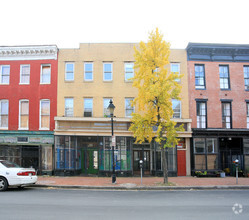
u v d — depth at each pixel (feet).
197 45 64.39
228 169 64.54
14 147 62.28
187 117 63.72
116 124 62.28
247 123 65.57
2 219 22.07
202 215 24.00
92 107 63.52
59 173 60.44
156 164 61.46
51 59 64.69
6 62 65.26
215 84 65.87
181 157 63.16
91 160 63.16
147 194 36.91
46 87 64.13
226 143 67.15
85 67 64.95
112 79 64.34
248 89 66.59
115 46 65.46
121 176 60.39
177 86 46.19
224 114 65.62
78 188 42.70
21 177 37.83
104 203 29.58
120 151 61.57
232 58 67.10
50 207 27.02
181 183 47.47
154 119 47.29
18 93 64.23
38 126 62.85
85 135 61.46
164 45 46.91
